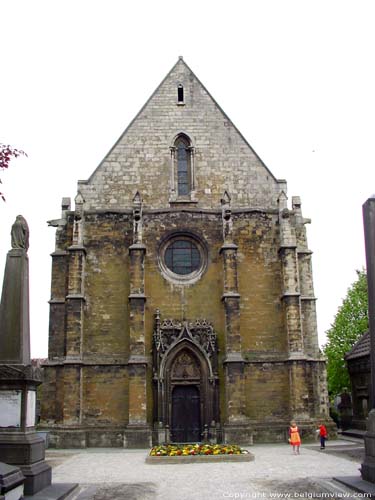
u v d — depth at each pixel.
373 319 21.25
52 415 42.88
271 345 44.88
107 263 45.75
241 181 48.50
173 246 47.06
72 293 44.00
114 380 43.44
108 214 46.62
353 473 26.11
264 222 47.16
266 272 46.28
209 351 43.78
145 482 24.56
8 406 20.84
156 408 42.66
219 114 49.97
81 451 39.69
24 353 21.78
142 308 43.59
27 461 20.25
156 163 48.44
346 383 68.31
